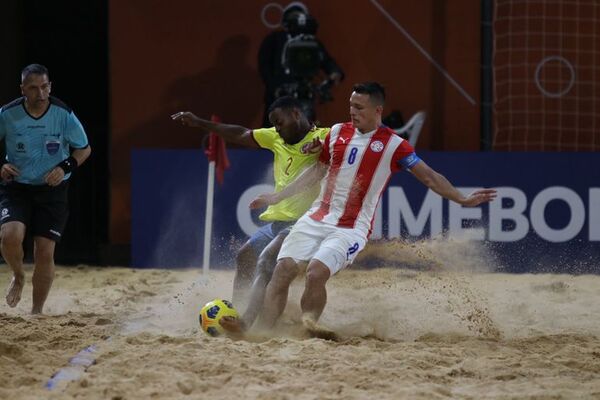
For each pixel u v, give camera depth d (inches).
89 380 714.8
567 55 1854.1
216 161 1417.3
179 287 1398.9
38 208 1099.3
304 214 981.8
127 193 1817.2
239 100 1838.1
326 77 1817.2
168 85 1825.8
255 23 1830.7
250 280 1027.9
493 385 738.8
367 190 949.2
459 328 1021.8
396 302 1211.9
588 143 1870.1
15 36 2038.6
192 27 1824.6
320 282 914.7
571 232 1662.2
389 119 1809.8
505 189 1656.0
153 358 788.0
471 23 1845.5
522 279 1530.5
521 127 1860.2
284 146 1021.8
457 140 1852.9
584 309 1197.1
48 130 1083.9
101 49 2150.6
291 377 738.8
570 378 765.9
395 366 781.3
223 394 689.6
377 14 1840.6
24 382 722.8
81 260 1899.6
